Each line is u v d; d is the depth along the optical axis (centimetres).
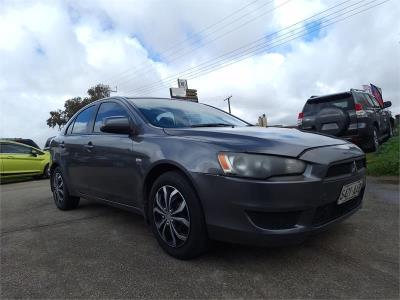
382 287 242
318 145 291
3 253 350
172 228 306
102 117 445
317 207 266
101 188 421
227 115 460
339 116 869
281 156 262
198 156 287
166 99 445
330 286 246
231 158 268
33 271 300
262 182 254
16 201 670
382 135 1076
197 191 282
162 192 319
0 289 268
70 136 507
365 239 329
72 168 486
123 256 322
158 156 320
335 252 303
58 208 554
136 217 467
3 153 1151
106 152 399
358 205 333
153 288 258
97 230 413
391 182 593
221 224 271
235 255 306
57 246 363
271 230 256
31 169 1223
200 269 284
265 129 341
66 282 275
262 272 273
